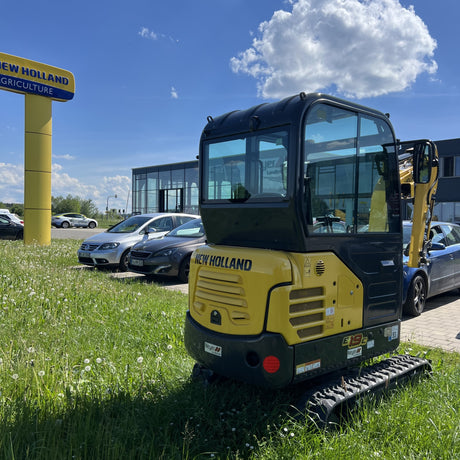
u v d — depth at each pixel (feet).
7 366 13.32
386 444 10.26
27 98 58.49
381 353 12.53
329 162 11.02
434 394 12.69
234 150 11.98
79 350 15.94
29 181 59.21
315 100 10.57
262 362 10.14
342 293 11.26
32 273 29.48
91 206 218.38
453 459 9.71
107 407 11.34
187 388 12.61
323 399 10.55
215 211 12.35
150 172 123.24
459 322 23.17
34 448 9.10
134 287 29.91
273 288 10.12
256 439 9.86
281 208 10.40
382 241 12.48
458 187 99.66
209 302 11.54
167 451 9.66
